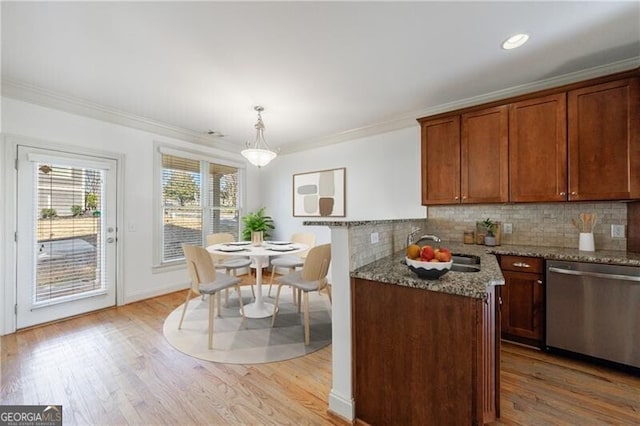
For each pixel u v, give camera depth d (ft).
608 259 6.32
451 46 6.54
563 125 7.36
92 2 5.07
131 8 5.23
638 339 6.08
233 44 6.40
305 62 7.20
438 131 9.43
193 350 7.36
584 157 7.07
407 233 8.29
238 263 11.30
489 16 5.51
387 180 11.97
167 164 12.48
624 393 5.65
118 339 7.97
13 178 8.38
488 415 4.53
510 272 7.65
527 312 7.45
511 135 8.11
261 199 17.10
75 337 8.09
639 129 6.46
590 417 5.02
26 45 6.41
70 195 9.57
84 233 9.91
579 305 6.70
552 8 5.30
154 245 11.89
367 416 4.88
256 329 8.70
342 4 5.16
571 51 6.75
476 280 4.33
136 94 9.06
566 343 6.88
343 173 13.35
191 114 10.87
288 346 7.64
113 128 10.59
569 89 7.27
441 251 4.55
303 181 15.05
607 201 7.06
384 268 5.20
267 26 5.78
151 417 5.02
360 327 4.95
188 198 13.38
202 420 4.96
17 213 8.48
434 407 4.25
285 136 13.98
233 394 5.66
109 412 5.13
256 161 10.30
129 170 11.07
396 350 4.57
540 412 5.15
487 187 8.49
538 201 7.70
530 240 8.74
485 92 9.04
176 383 5.99
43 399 5.47
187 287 13.16
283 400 5.50
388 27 5.83
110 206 10.53
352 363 4.99
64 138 9.35
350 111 10.62
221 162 14.75
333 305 5.20
